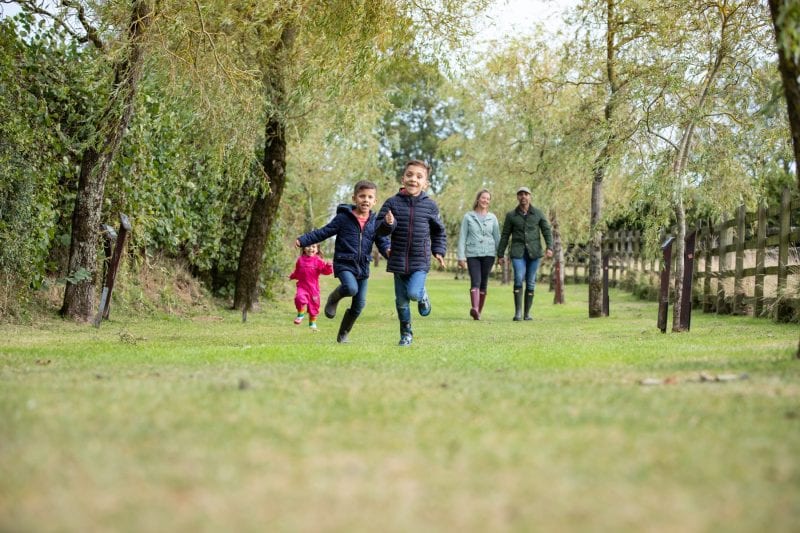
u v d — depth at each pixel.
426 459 3.04
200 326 13.48
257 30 14.70
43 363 6.54
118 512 2.43
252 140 13.68
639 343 8.89
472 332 12.02
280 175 17.33
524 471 2.87
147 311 14.70
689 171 12.03
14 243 11.14
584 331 12.03
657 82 11.49
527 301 15.66
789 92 5.77
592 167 13.12
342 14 12.57
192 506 2.49
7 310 11.50
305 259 13.55
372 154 30.03
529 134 19.11
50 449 3.15
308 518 2.38
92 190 12.25
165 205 15.74
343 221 9.62
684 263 11.09
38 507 2.48
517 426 3.61
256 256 17.42
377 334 11.77
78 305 12.31
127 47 11.71
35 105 12.07
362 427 3.59
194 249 17.52
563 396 4.41
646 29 12.34
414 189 9.43
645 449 3.16
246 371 5.83
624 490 2.63
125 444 3.25
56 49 12.65
